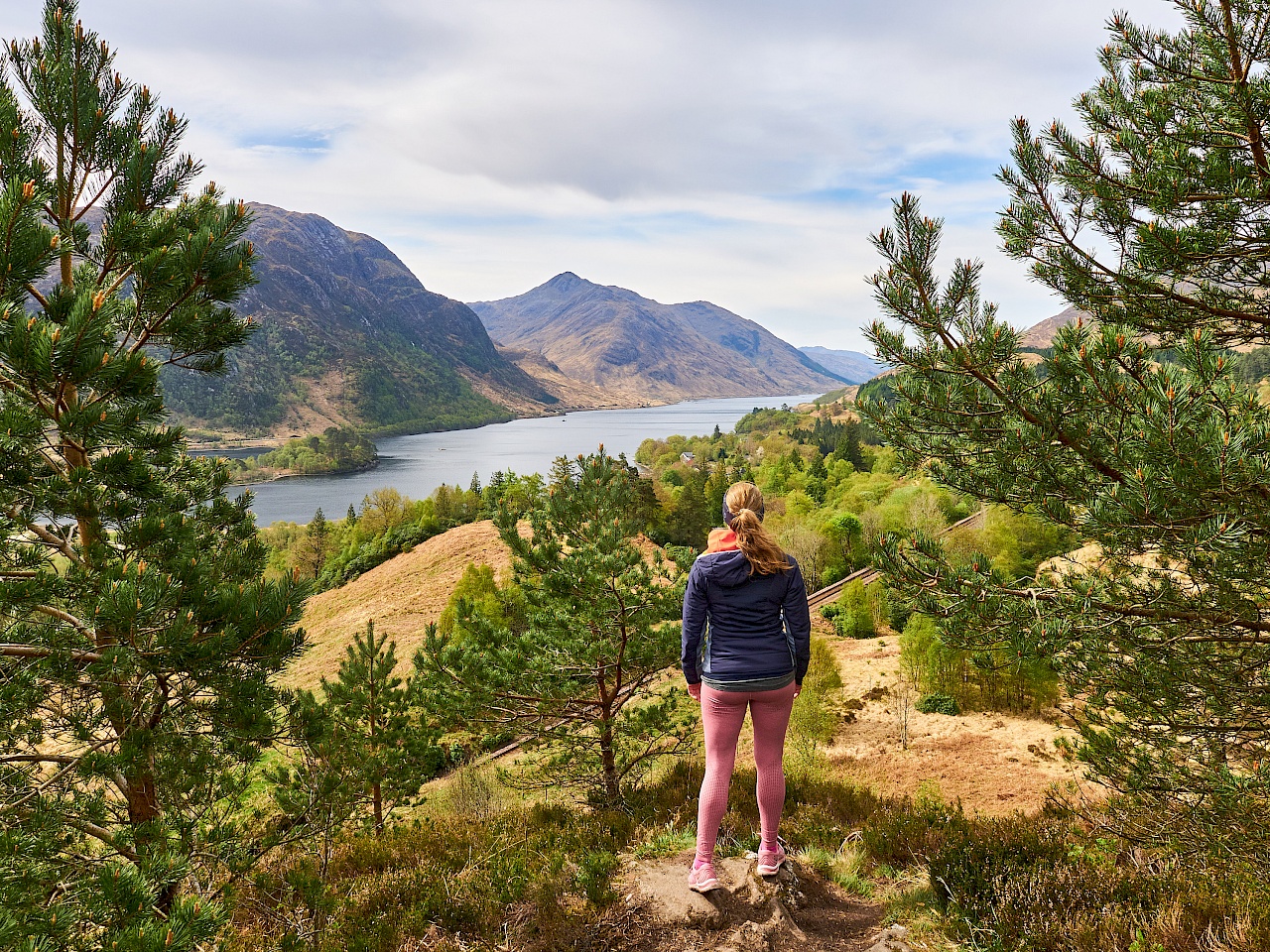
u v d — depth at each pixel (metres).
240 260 6.37
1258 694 4.29
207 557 6.34
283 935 4.05
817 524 68.62
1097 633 4.51
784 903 3.84
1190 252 4.78
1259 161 4.75
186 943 3.16
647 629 9.00
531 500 9.82
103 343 5.01
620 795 7.95
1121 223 5.16
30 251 4.44
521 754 15.84
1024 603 4.70
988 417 4.94
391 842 5.91
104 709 5.60
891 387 5.29
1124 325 5.14
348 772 10.19
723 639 3.70
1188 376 4.10
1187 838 4.50
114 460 5.53
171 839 5.18
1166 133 5.07
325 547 91.00
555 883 4.23
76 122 5.86
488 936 3.90
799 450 182.38
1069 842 4.96
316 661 47.00
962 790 22.88
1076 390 4.39
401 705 14.55
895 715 31.16
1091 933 3.40
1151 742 4.77
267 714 6.37
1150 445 3.96
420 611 54.81
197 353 6.73
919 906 4.01
